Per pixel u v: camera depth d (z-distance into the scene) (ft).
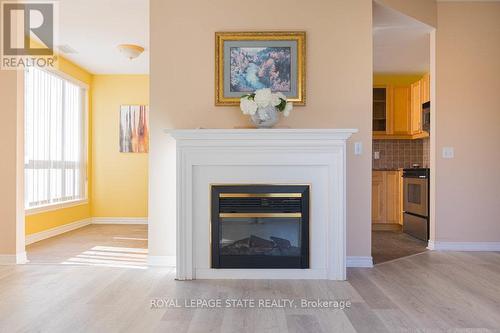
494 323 8.01
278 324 7.98
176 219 11.55
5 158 13.06
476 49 15.35
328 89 12.85
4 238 13.00
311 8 12.87
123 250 15.35
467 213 15.34
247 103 11.58
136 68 22.38
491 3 15.38
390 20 14.56
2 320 8.12
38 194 18.08
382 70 21.42
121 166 23.68
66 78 20.62
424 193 17.30
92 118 23.63
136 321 8.11
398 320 8.17
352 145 12.85
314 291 10.16
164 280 11.19
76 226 21.56
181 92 12.88
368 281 11.09
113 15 14.66
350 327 7.82
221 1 12.88
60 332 7.54
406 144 22.47
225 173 11.44
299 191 11.39
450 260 13.61
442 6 15.34
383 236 18.86
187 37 12.87
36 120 17.89
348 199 12.85
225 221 11.62
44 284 10.69
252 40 12.80
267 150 11.28
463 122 15.34
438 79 15.35
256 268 11.42
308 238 11.37
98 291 10.11
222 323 8.03
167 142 12.91
